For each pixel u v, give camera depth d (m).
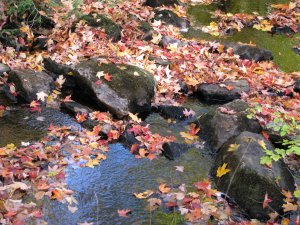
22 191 4.09
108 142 5.03
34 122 5.29
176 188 4.36
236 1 10.13
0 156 4.52
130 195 4.24
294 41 8.30
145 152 4.85
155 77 6.20
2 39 6.95
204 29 8.49
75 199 4.12
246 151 4.34
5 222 3.64
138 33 7.52
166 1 9.32
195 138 5.19
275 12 9.48
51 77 6.05
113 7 8.35
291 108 5.77
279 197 4.06
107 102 5.50
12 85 5.80
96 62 6.03
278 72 6.86
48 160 4.57
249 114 5.14
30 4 7.17
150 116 5.62
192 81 6.21
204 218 3.93
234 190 4.18
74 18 7.62
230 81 6.27
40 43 7.10
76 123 5.34
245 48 7.31
